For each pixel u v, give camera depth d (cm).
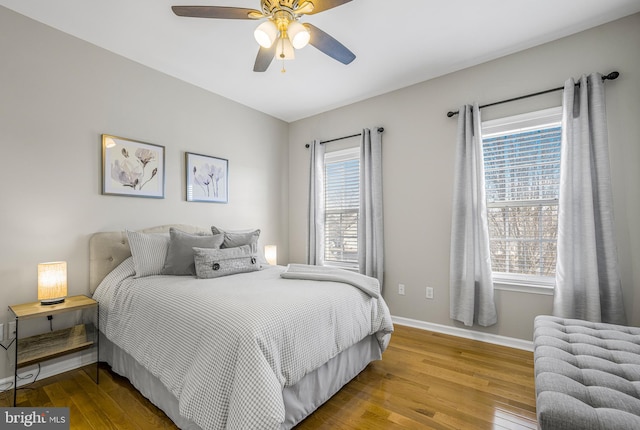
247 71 304
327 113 407
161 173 300
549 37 251
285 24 171
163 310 182
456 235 291
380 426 168
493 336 279
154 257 249
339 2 162
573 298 233
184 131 322
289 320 159
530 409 182
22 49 220
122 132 274
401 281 336
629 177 223
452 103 305
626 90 226
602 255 225
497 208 286
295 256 439
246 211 387
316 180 406
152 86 296
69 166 241
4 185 212
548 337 164
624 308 222
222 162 358
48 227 230
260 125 407
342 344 190
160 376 166
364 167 355
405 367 235
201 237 273
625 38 227
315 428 166
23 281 218
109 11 216
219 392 134
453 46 263
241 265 264
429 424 169
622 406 106
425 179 322
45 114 230
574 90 240
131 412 181
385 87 340
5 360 210
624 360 137
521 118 268
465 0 208
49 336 227
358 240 358
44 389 208
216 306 166
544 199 263
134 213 282
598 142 226
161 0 206
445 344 279
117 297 221
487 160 290
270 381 132
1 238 210
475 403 188
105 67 263
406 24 233
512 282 271
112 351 233
